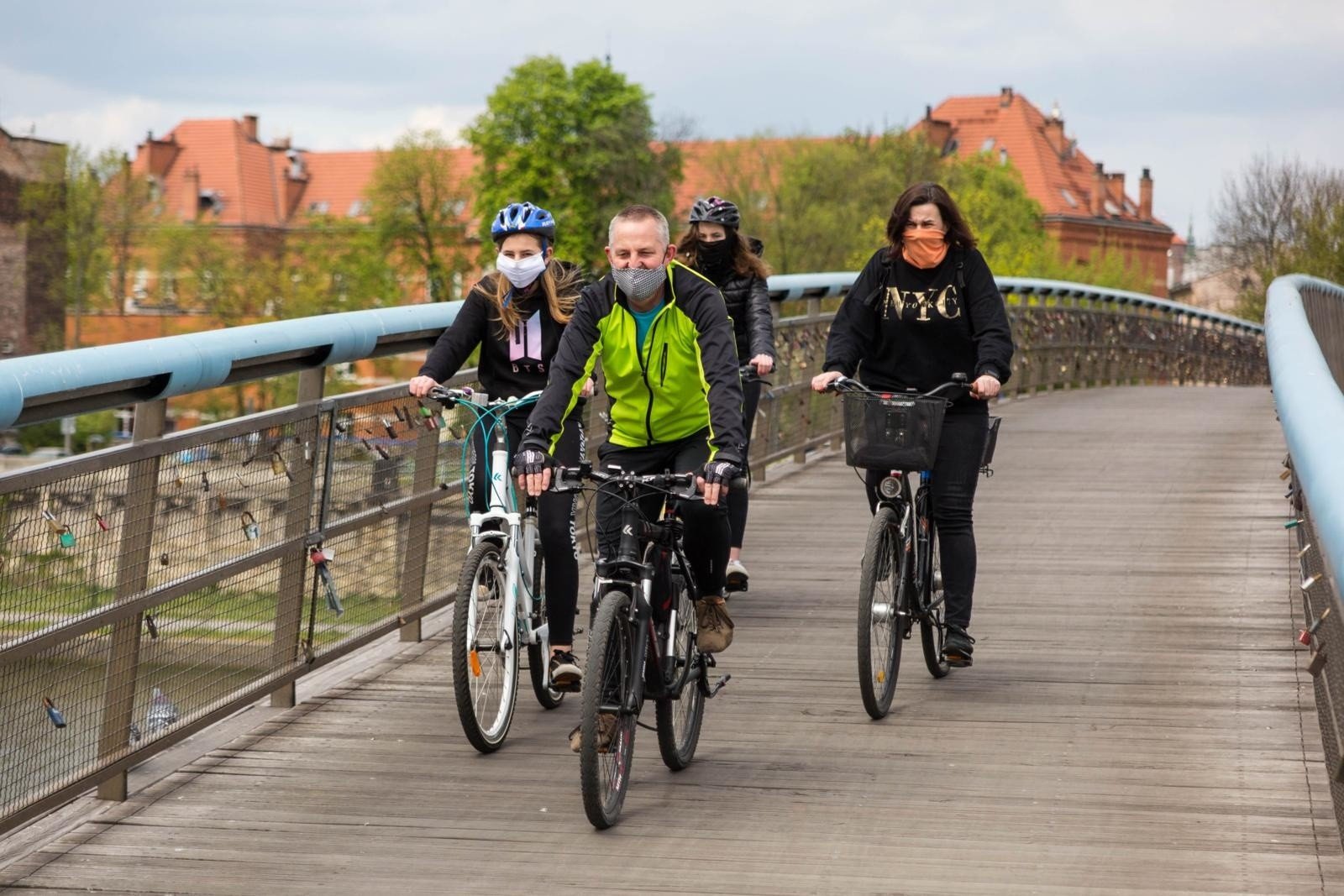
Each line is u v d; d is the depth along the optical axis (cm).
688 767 1045
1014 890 822
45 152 14400
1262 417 3234
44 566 867
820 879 845
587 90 15200
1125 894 813
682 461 987
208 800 991
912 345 1185
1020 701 1186
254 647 1124
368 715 1184
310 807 977
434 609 1416
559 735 1141
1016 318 3903
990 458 1218
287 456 1151
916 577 1183
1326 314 2931
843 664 1312
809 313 2639
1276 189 12700
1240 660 1287
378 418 1298
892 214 1180
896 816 943
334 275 15988
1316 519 532
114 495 932
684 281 963
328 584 1216
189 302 15050
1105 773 1016
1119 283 15950
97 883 855
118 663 953
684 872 860
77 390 851
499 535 1100
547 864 877
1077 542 1802
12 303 14212
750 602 1552
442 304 1406
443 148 16338
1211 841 888
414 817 958
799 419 2561
